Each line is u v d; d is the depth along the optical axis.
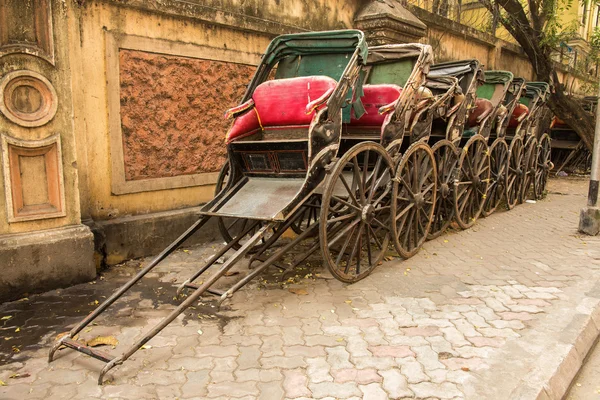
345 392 2.52
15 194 3.63
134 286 3.99
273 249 5.04
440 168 5.40
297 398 2.47
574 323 3.33
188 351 2.94
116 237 4.46
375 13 6.71
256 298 3.76
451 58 9.50
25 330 3.21
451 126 5.45
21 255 3.65
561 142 12.27
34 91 3.61
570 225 6.41
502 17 10.52
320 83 3.79
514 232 6.00
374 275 4.30
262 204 3.66
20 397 2.48
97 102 4.29
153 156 4.74
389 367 2.75
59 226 3.89
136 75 4.49
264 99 4.05
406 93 4.45
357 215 4.01
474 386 2.56
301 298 3.76
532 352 2.93
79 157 4.20
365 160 3.99
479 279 4.22
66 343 2.82
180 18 4.73
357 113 4.27
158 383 2.61
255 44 5.48
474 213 6.42
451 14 11.57
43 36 3.60
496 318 3.41
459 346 3.00
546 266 4.60
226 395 2.50
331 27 6.59
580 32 15.70
